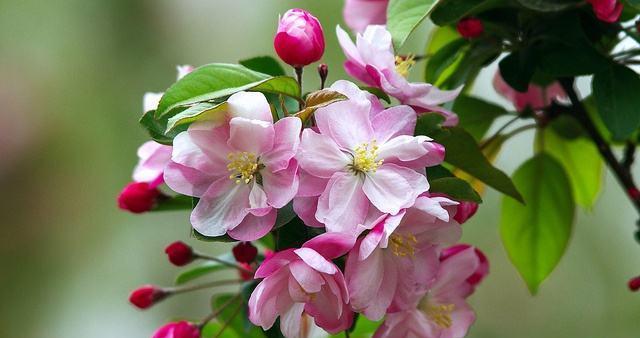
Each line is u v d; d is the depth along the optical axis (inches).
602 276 37.2
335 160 20.6
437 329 22.2
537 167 26.1
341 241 20.1
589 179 26.8
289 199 20.3
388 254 20.9
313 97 20.6
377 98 21.2
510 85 23.7
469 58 24.1
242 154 20.5
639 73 23.9
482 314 37.0
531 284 26.3
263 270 20.1
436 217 20.7
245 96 20.2
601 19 22.7
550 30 23.5
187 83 20.7
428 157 20.8
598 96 23.2
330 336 25.4
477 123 25.7
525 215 26.1
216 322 25.7
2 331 41.0
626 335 36.5
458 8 23.1
